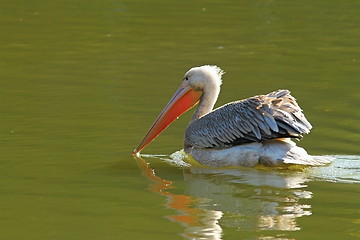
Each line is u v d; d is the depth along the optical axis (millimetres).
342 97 17656
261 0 32375
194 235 9438
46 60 22359
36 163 12977
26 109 16828
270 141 12805
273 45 24281
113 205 10742
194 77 14414
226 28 27062
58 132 14984
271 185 11703
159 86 19078
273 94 12812
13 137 14617
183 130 15727
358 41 24688
